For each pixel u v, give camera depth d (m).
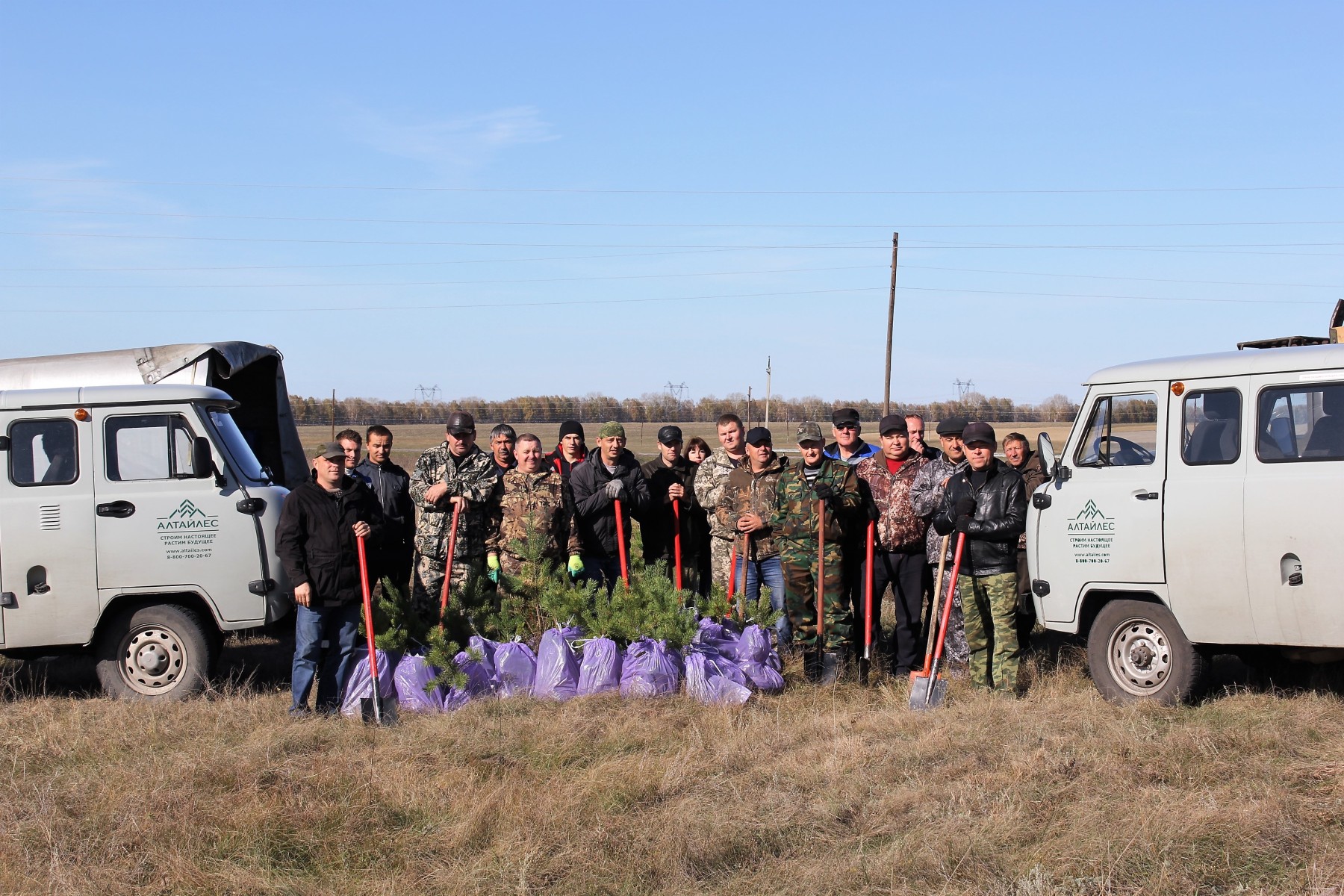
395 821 5.16
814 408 63.84
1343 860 4.32
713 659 7.31
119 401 7.55
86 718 6.98
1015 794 5.09
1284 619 6.20
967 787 5.25
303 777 5.61
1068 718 6.39
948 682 7.55
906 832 4.83
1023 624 8.23
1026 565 7.72
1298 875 4.25
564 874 4.51
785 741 6.20
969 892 4.20
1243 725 6.08
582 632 7.48
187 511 7.50
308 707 7.10
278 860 4.74
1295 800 4.95
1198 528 6.47
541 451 8.07
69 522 7.42
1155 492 6.64
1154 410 6.74
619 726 6.45
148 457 7.57
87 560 7.42
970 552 7.23
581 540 8.57
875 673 7.97
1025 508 7.20
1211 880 4.28
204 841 4.89
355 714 6.94
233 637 9.95
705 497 8.62
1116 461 6.89
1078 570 6.93
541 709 6.86
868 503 7.75
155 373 11.00
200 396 7.64
